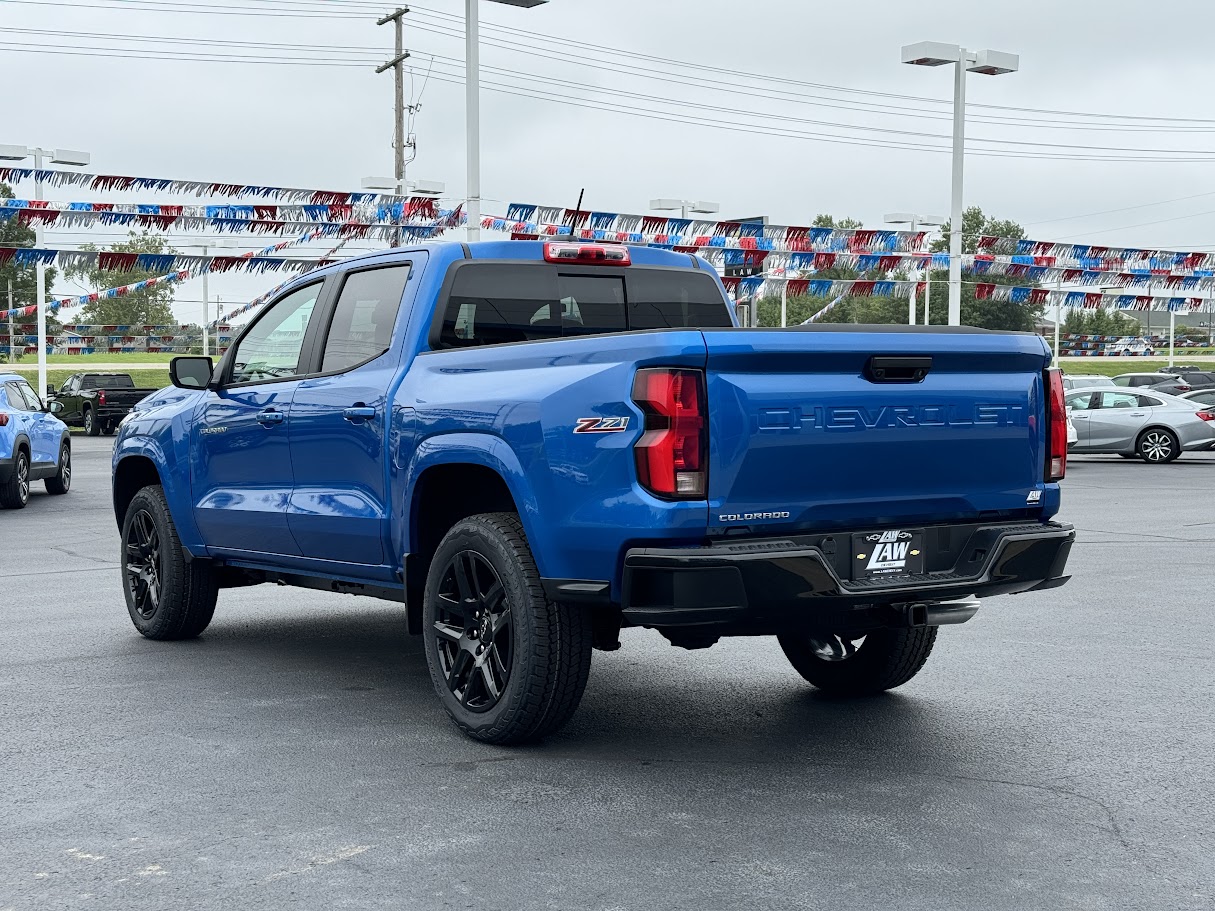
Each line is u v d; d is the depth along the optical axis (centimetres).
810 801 470
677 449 461
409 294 603
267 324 699
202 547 734
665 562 458
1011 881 391
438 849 420
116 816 454
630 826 442
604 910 369
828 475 486
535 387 505
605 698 636
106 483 2173
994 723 584
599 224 2555
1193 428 2639
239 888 387
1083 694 641
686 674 694
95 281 7988
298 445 644
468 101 2400
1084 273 2878
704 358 461
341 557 627
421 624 584
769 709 612
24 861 411
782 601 465
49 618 866
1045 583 538
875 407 493
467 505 588
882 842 426
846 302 8488
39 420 1858
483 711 537
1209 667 702
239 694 641
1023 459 538
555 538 495
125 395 3772
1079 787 488
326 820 449
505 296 616
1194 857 413
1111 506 1672
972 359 518
